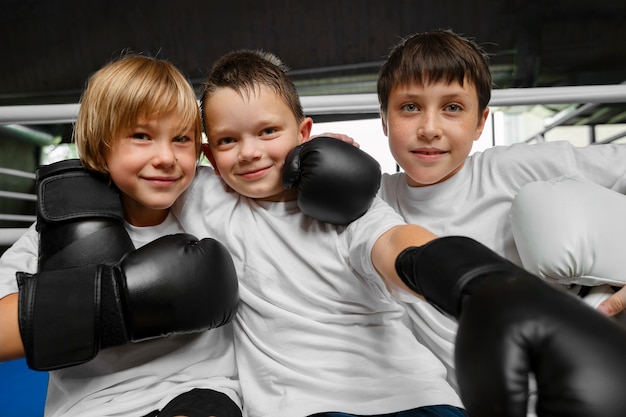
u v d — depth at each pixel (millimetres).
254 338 783
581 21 4059
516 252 918
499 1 4059
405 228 627
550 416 312
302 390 724
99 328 614
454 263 446
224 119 768
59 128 4523
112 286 627
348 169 720
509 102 1247
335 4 4191
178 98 750
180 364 775
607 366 312
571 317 342
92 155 748
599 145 979
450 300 422
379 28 4266
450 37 924
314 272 785
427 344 903
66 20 4180
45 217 704
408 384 737
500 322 346
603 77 4309
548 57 4281
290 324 763
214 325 696
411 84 863
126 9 4184
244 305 810
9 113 1201
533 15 4070
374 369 751
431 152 873
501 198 932
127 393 732
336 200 728
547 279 783
